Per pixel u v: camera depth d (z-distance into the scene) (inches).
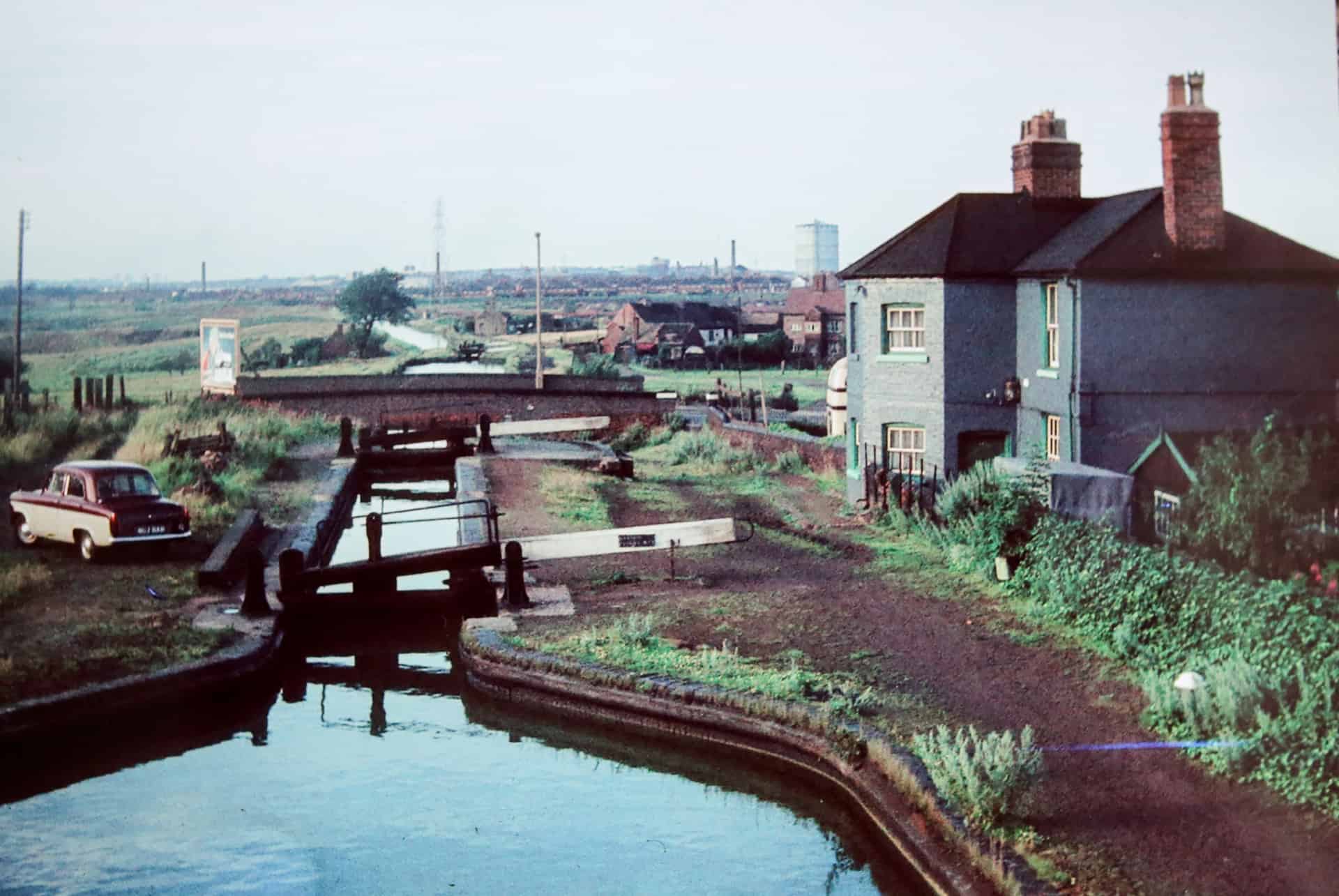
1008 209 1270.9
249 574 869.2
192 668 735.7
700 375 3880.4
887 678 689.0
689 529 969.5
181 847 566.9
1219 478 733.9
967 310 1207.6
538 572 989.8
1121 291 1056.2
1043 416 1149.1
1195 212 1058.1
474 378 2524.6
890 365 1253.1
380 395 2223.2
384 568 900.0
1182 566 682.8
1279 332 1066.7
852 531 1170.6
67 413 1769.2
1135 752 557.6
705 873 536.1
